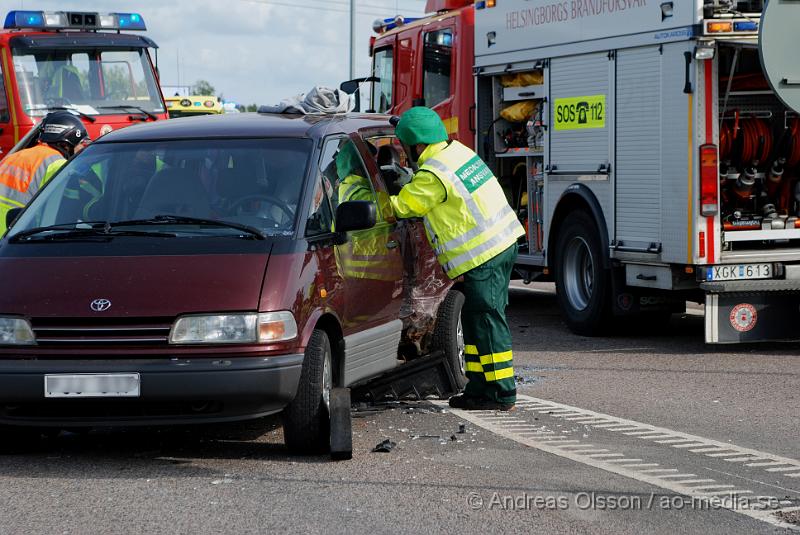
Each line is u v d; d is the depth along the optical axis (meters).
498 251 9.49
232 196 8.67
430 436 8.77
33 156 10.92
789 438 8.68
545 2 14.77
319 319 8.33
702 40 12.12
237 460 8.08
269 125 9.39
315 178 8.82
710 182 12.27
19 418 7.82
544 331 14.78
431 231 9.52
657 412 9.66
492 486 7.30
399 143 10.91
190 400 7.63
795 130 12.97
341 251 8.73
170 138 9.32
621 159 13.41
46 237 8.41
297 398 8.01
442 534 6.33
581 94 14.12
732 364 12.05
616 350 13.11
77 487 7.35
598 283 13.90
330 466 7.86
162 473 7.71
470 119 16.61
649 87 12.90
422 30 17.59
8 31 18.03
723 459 8.02
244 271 7.90
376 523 6.52
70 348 7.69
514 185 16.41
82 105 17.83
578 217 14.23
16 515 6.74
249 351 7.64
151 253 8.12
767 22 11.25
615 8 13.38
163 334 7.65
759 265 12.58
